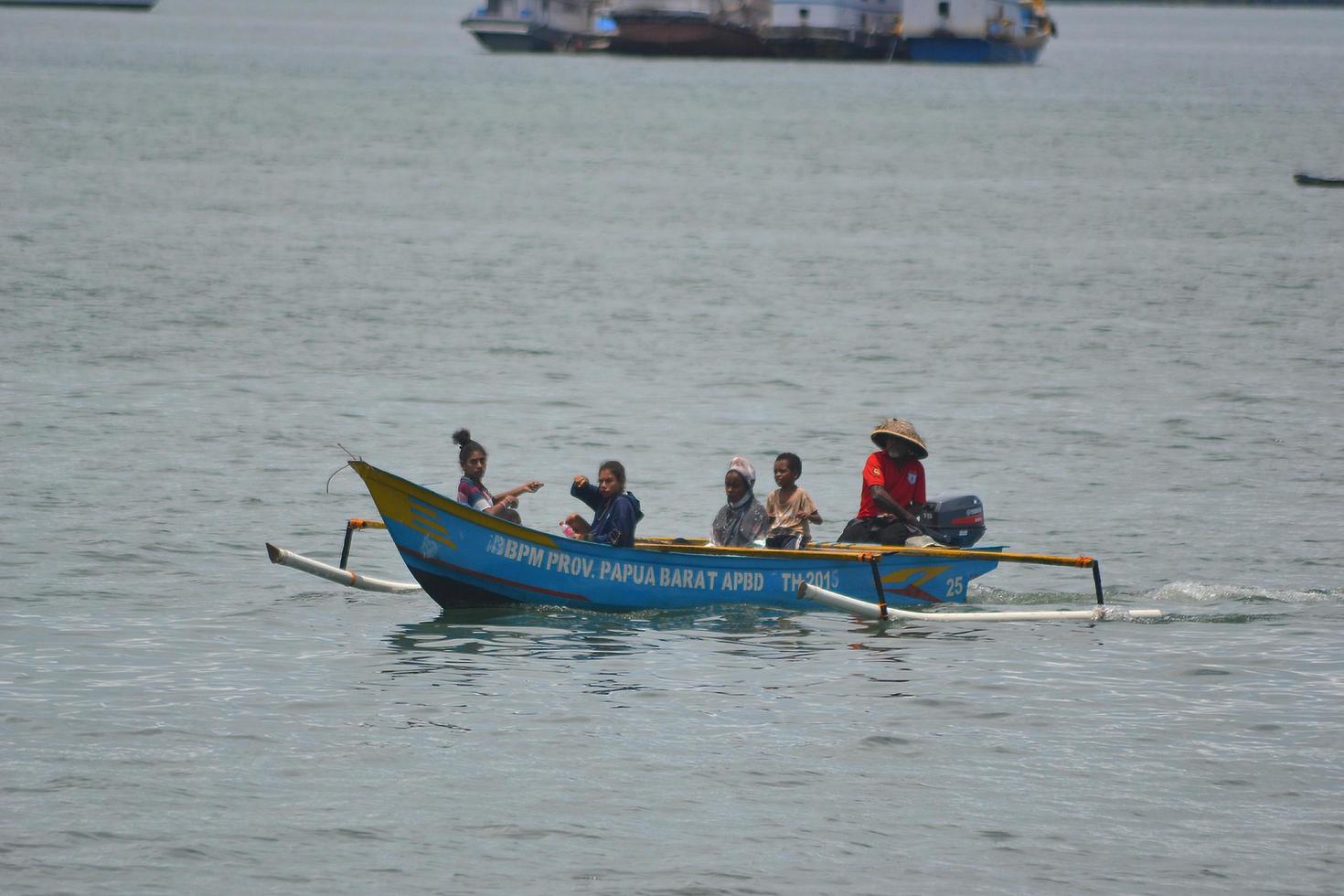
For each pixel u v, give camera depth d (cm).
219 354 11900
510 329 13425
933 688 5328
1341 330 13950
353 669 5422
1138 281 16938
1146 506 8169
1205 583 6794
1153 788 4516
